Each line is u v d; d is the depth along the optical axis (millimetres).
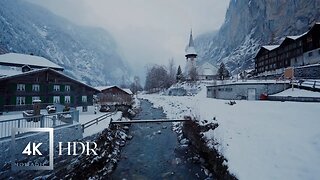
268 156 13742
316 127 14406
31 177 13945
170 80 117750
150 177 16828
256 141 15836
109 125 25703
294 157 12594
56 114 18906
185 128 27469
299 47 54281
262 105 23359
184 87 84188
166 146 24344
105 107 44531
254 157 14258
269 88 36844
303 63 52531
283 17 170500
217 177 15727
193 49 124938
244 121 19891
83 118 31656
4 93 33781
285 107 20516
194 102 40438
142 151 22828
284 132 15375
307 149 12695
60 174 15102
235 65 173375
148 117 42125
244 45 196375
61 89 40375
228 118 21922
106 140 22125
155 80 126625
